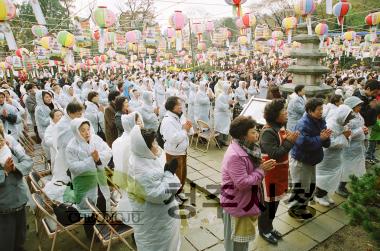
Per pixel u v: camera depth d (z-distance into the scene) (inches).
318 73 328.8
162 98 458.9
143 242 106.8
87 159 128.4
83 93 417.7
